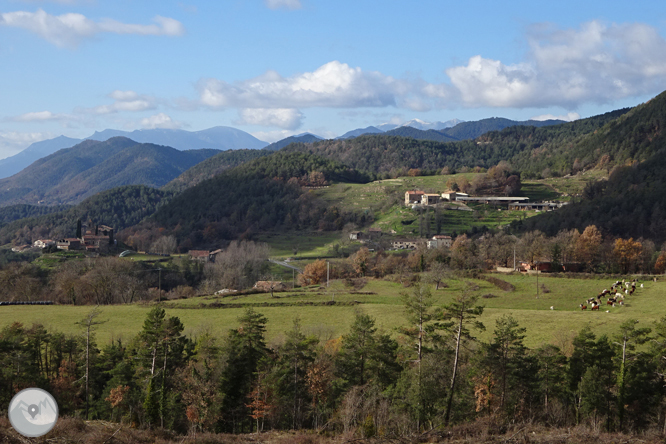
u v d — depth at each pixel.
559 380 58.06
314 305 104.56
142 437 39.72
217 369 61.38
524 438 38.53
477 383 55.75
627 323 55.56
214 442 40.31
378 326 86.38
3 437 33.78
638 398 54.28
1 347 65.38
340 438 41.84
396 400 52.81
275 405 56.94
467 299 53.16
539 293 108.06
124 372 65.56
